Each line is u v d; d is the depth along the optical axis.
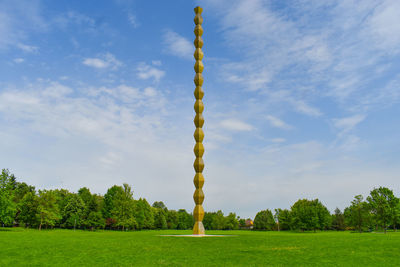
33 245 28.02
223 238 39.31
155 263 19.72
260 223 131.88
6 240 32.88
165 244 30.67
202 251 25.42
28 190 110.38
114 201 101.12
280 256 22.84
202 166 47.41
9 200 66.12
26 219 82.31
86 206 97.25
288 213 115.62
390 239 35.62
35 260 20.25
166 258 21.62
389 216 71.62
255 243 32.50
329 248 27.41
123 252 24.31
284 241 34.97
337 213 132.00
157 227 127.81
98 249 25.92
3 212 64.38
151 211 116.88
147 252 24.41
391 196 72.38
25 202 83.12
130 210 99.62
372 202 73.50
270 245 30.38
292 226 111.31
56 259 20.73
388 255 23.05
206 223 155.88
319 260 21.09
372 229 95.06
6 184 66.62
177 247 28.14
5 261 19.73
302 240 36.47
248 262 20.28
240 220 181.88
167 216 139.25
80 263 19.48
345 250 25.89
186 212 149.88
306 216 97.50
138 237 41.03
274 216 127.75
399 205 71.25
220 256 22.73
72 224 94.12
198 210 47.12
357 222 85.38
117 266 18.69
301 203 112.44
